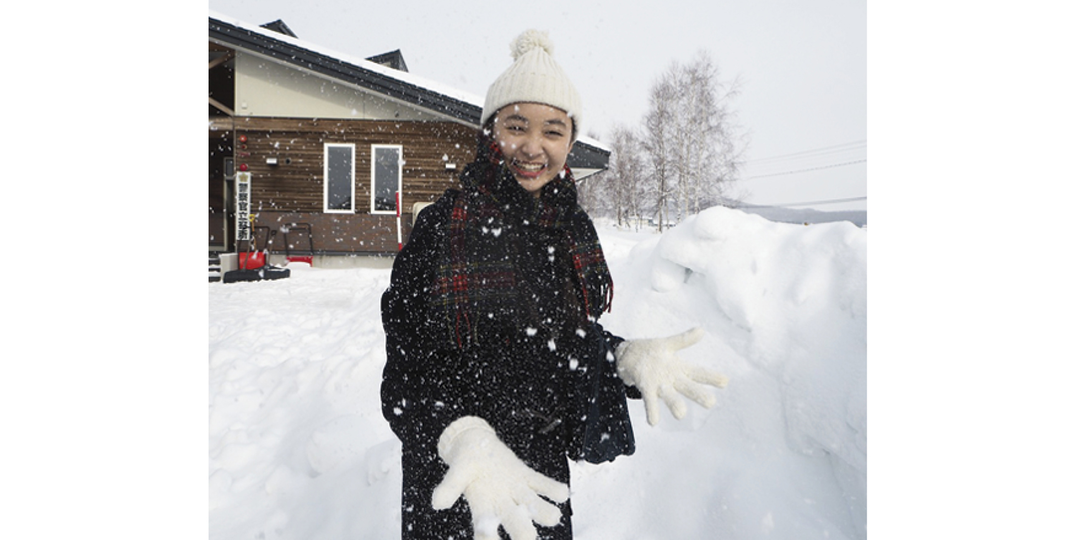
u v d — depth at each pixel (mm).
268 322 5723
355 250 11312
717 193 26141
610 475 2047
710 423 2131
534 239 1188
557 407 1243
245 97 11102
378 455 2256
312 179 11258
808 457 1932
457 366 1149
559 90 1116
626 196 26094
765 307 2264
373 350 3492
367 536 1937
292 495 2344
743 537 1749
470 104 10508
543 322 1152
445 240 1111
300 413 3178
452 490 870
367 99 11148
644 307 2598
